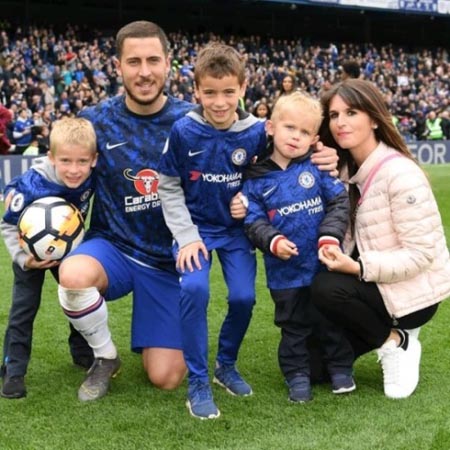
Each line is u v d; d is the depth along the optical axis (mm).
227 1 30812
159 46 3135
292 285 3098
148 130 3260
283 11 33312
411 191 3002
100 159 3270
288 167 3055
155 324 3277
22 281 3199
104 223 3363
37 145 14328
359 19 35406
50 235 3104
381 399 3061
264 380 3350
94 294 3066
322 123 3205
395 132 3125
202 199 3115
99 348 3168
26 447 2615
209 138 3014
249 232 3041
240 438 2670
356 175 3158
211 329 4238
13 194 3203
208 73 2879
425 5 31188
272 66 26047
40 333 4137
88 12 29672
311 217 3049
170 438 2684
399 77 27875
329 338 3135
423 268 3021
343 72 7137
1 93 18266
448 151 18719
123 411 2961
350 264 2982
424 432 2689
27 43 22281
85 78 20609
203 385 2920
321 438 2650
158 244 3328
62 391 3213
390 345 3105
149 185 3258
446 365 3500
